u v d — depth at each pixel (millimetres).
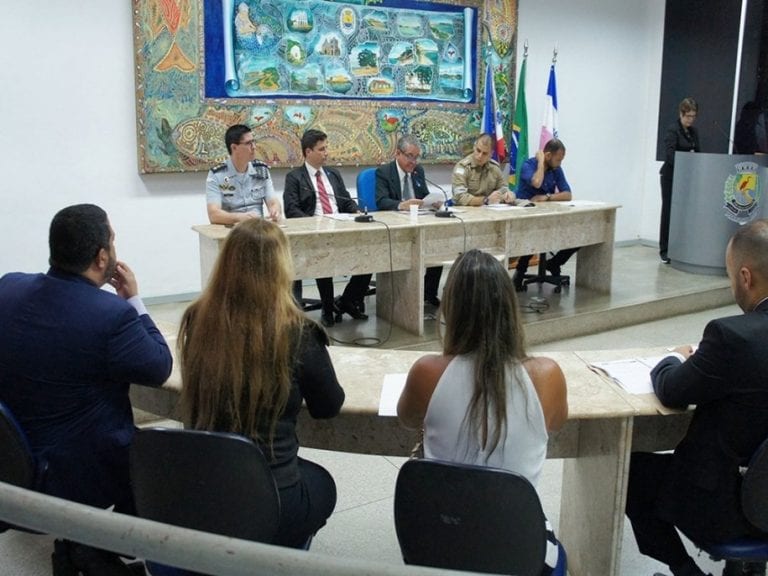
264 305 1439
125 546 701
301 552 679
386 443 1923
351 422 1923
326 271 3941
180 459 1373
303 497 1568
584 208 4781
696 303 5211
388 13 5555
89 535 711
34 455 1628
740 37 6352
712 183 5570
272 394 1446
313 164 4445
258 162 4262
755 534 1601
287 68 5203
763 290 1565
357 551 2287
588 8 6664
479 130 6211
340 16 5352
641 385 1852
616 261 6414
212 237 3650
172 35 4746
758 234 1558
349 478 2787
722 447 1554
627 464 1790
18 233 4531
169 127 4852
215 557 680
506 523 1297
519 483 1257
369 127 5645
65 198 4645
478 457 1406
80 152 4648
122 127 4766
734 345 1491
